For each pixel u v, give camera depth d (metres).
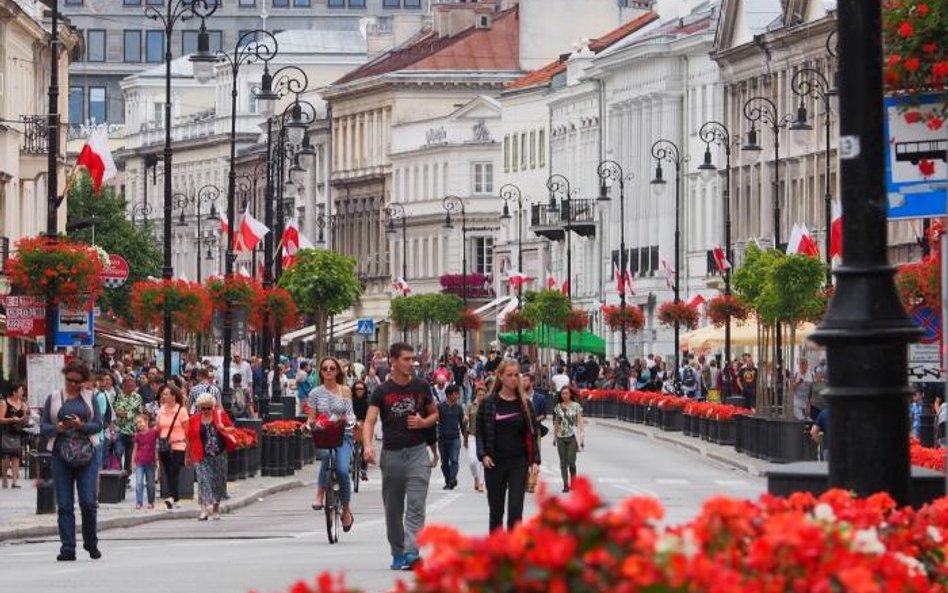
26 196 147.25
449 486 91.06
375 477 101.06
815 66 169.38
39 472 68.31
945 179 33.44
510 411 46.31
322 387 59.00
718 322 141.88
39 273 80.69
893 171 33.56
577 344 197.88
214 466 70.69
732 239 190.12
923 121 33.59
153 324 114.31
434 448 49.81
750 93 185.75
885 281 24.05
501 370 46.28
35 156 143.12
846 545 19.94
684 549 18.61
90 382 52.62
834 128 167.62
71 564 50.50
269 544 58.16
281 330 134.38
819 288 109.31
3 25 137.88
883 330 23.66
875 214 24.11
